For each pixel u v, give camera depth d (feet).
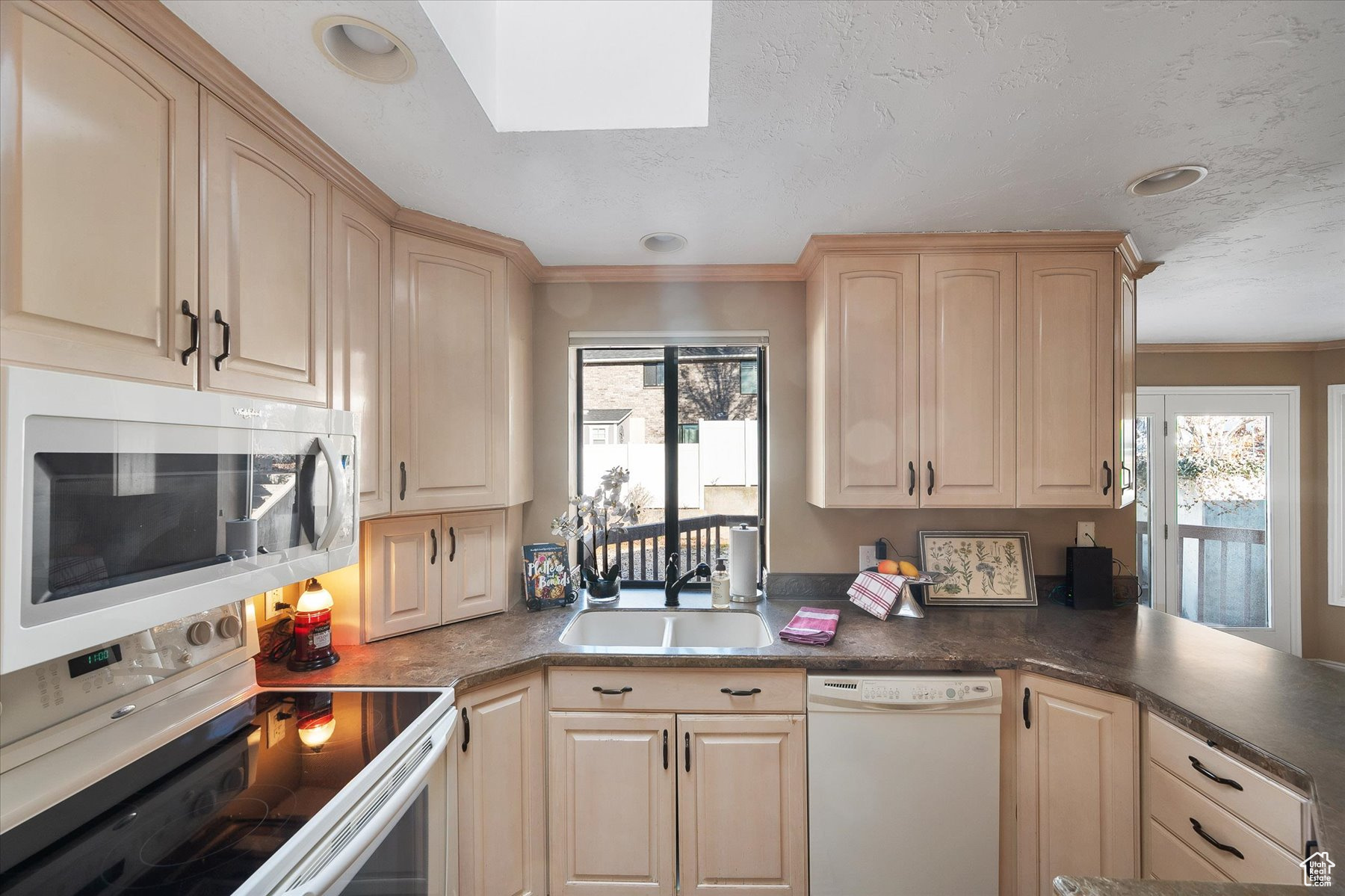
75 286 2.80
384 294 5.56
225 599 3.42
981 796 5.36
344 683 4.92
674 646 7.02
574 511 7.81
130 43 3.06
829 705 5.47
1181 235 6.41
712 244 6.79
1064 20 3.26
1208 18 3.23
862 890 5.42
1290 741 3.86
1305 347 12.41
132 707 3.64
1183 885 2.48
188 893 2.59
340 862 3.13
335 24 3.25
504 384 6.66
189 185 3.42
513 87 4.36
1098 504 6.39
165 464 3.04
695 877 5.58
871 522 7.74
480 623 6.70
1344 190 5.30
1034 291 6.44
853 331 6.56
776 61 3.59
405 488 5.78
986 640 5.99
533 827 5.63
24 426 2.36
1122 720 4.90
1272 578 12.59
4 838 2.92
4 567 2.28
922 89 3.86
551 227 6.27
